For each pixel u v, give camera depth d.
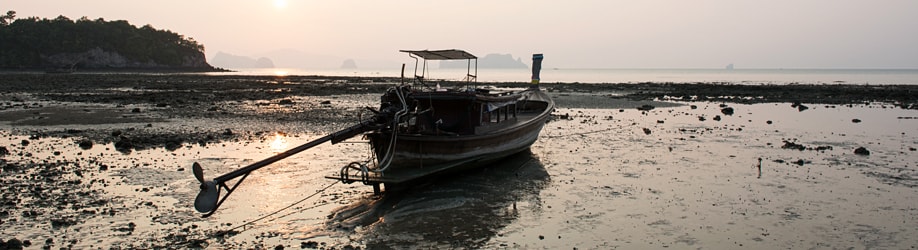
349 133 11.75
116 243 8.85
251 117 26.44
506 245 9.09
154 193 11.80
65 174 13.30
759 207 11.37
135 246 8.75
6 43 134.50
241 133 20.84
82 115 26.38
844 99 43.16
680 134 22.05
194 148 17.38
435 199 11.85
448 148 13.23
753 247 9.11
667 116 29.61
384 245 9.02
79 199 11.19
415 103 14.16
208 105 33.00
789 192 12.59
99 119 24.78
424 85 15.91
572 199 11.92
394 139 12.19
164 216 10.29
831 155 17.28
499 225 10.12
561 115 29.22
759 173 14.52
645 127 24.39
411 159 12.82
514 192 12.48
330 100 39.38
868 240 9.44
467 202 11.65
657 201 11.80
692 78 126.44
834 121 27.30
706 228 10.05
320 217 10.50
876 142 20.09
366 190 12.51
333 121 25.06
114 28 156.25
